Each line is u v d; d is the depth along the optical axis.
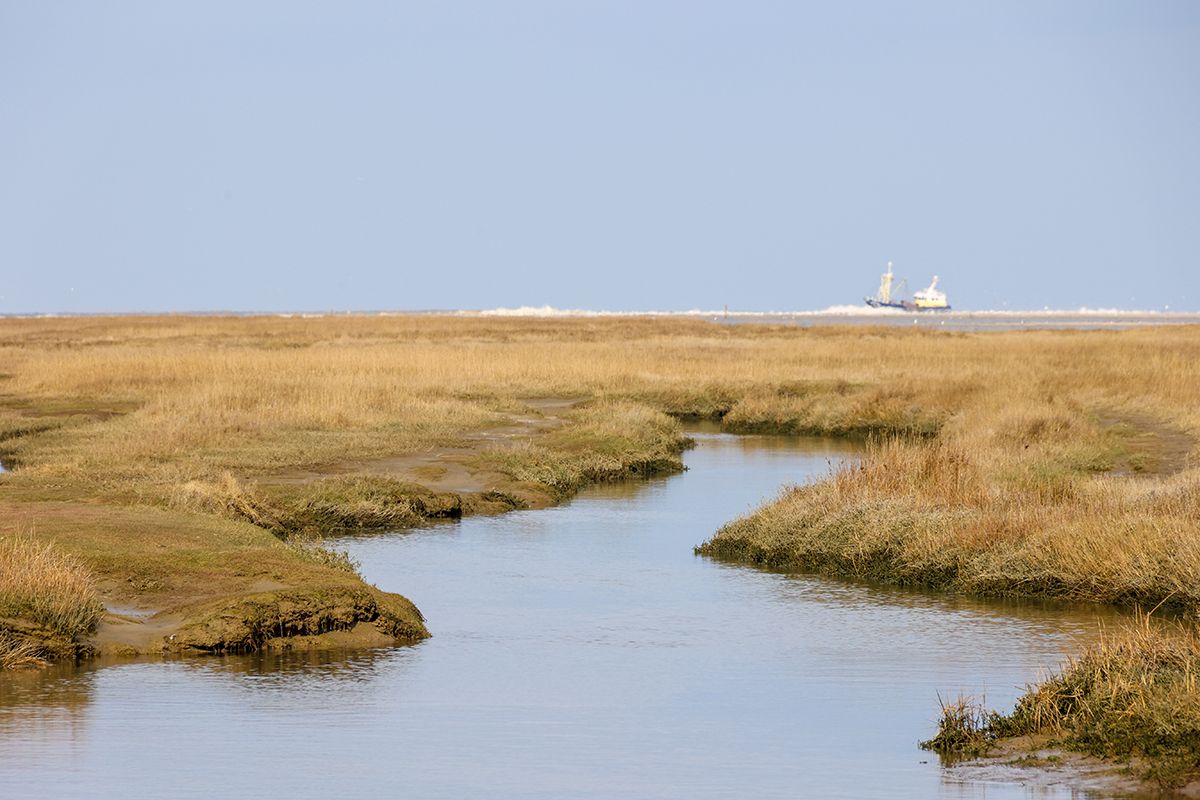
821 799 28.61
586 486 82.56
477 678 38.91
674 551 60.72
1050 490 59.72
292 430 94.12
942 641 43.31
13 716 34.47
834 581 54.00
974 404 110.06
